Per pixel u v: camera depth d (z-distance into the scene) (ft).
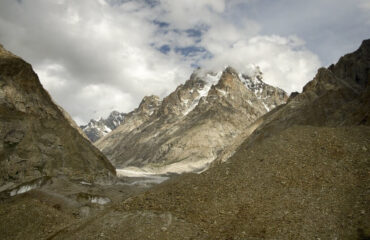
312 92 397.19
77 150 271.08
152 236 66.44
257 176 80.48
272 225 65.00
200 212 71.97
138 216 72.69
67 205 138.21
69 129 285.02
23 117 250.78
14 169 209.97
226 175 83.66
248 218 68.28
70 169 245.45
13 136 230.27
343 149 83.05
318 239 59.88
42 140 248.52
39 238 82.12
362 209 64.59
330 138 88.17
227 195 76.07
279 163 83.15
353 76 398.21
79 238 70.33
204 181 82.79
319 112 342.03
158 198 78.43
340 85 376.07
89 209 132.87
